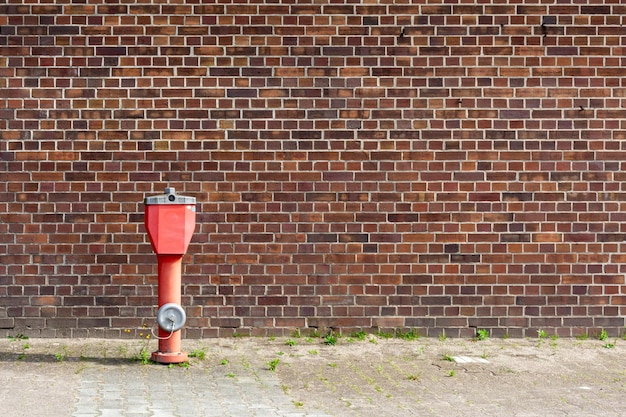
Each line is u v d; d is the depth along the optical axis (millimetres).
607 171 9516
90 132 9383
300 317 9469
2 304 9344
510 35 9531
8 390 7125
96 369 7992
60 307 9375
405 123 9492
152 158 9406
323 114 9477
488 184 9516
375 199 9477
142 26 9406
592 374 8242
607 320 9531
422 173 9500
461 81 9516
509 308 9531
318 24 9477
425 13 9508
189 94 9422
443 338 9484
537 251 9531
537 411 6867
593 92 9523
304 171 9461
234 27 9430
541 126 9531
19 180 9367
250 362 8445
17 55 9375
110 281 9383
